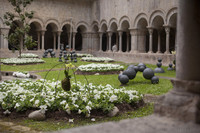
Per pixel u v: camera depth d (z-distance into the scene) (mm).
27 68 21828
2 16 32531
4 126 5820
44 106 6375
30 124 5980
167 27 25844
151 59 27297
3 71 18766
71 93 7645
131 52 31297
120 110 7199
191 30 3443
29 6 34906
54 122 6160
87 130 3037
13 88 8523
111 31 36062
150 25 28141
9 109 6715
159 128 2971
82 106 6512
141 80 14320
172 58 24484
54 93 7793
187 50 3492
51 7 37031
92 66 19719
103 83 13430
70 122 6145
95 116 6602
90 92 7871
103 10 37250
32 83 9914
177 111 3301
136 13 30250
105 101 7109
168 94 3619
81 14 39938
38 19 35750
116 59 33406
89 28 40688
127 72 13094
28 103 6703
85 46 41062
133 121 3305
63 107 6418
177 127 2979
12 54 32656
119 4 33469
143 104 8250
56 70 20438
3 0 32562
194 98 3297
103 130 2994
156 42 35750
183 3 3490
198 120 3109
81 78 15602
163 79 14750
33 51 35031
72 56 30375
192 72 3471
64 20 38312
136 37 30891
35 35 43281
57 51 37562
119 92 8336
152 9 27688
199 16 3387
